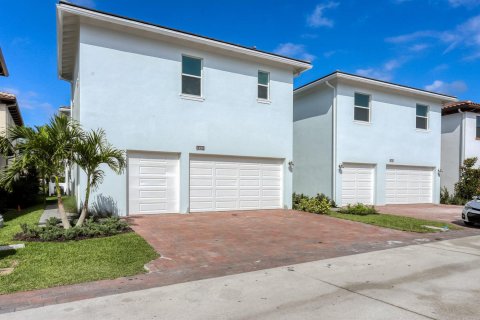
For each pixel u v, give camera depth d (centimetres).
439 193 1967
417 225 1091
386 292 476
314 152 1752
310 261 647
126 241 744
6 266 565
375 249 762
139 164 1152
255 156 1370
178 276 543
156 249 707
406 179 1856
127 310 407
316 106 1747
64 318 383
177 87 1210
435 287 499
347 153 1644
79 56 1059
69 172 1948
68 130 845
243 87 1348
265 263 629
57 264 578
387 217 1265
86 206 880
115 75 1106
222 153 1296
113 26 1098
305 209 1391
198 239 812
